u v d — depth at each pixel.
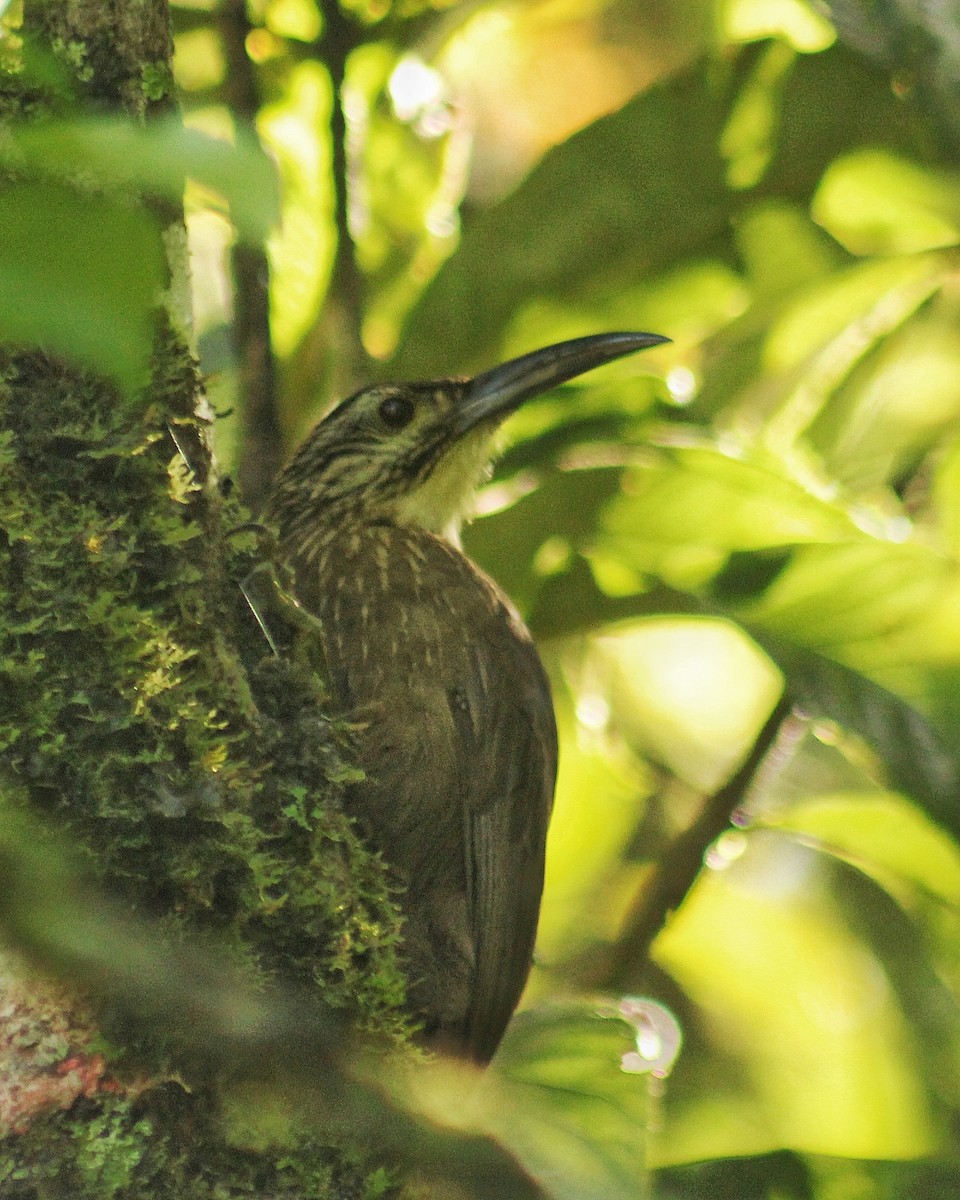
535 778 7.93
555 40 10.14
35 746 4.54
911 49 8.04
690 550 7.58
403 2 8.84
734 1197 6.29
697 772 9.91
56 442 4.75
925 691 6.59
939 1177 6.37
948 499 8.48
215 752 4.74
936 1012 9.79
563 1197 3.46
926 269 9.02
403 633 7.91
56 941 2.70
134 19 4.64
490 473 8.95
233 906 4.76
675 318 9.26
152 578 4.85
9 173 2.07
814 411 9.04
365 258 9.13
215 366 8.93
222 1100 4.43
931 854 8.72
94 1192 4.35
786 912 10.07
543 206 8.55
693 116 8.55
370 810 7.54
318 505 8.85
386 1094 3.38
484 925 7.59
